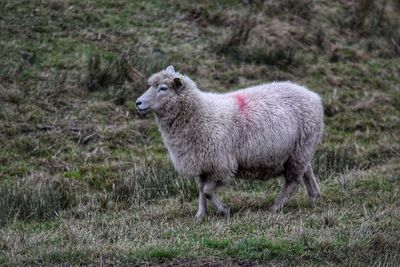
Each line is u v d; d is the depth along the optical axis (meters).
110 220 17.70
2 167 21.66
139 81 26.31
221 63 28.50
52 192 19.44
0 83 25.41
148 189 20.14
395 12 35.47
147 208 18.70
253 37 30.02
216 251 14.53
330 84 28.48
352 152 23.41
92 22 29.62
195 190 20.17
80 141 23.33
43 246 15.27
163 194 20.08
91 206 19.08
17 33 28.20
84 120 24.42
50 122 24.05
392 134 25.77
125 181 20.33
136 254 14.33
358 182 20.14
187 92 17.41
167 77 17.48
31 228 17.45
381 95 28.31
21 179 20.69
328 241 14.73
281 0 32.88
